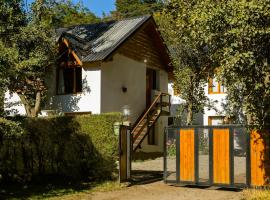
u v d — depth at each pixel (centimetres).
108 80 2606
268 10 1060
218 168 1522
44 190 1477
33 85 2441
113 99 2645
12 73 1377
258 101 1165
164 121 3209
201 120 3175
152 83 3172
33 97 2588
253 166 1455
